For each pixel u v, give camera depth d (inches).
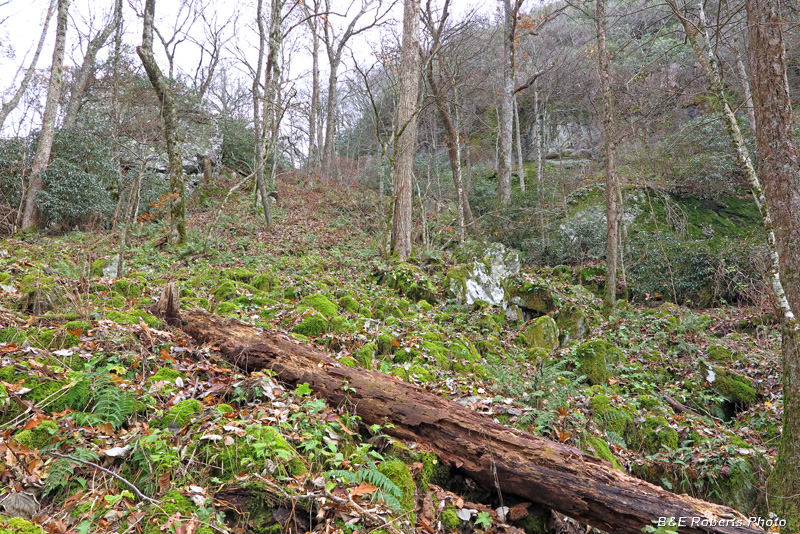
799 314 183.5
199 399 156.8
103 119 720.3
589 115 1052.5
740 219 719.1
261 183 602.5
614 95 682.2
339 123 1441.9
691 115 798.5
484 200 866.1
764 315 442.0
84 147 595.8
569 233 701.9
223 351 189.3
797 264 183.9
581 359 305.7
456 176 671.1
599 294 588.1
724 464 200.4
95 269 319.9
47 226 559.5
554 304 416.2
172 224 469.7
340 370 174.2
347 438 154.2
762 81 191.6
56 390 139.3
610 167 447.8
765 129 191.5
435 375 235.3
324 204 819.4
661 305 530.6
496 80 1013.2
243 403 160.7
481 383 233.9
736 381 302.4
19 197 557.6
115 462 123.3
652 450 219.0
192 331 202.7
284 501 119.0
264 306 274.5
